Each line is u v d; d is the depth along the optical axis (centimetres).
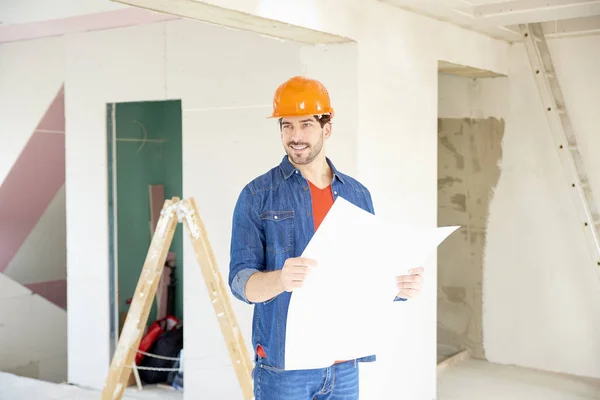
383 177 371
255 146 400
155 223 550
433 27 414
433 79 416
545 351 507
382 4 366
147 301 316
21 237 559
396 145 382
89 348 478
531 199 507
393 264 191
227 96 409
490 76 516
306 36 335
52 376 583
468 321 538
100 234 469
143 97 443
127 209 531
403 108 387
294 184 208
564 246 495
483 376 489
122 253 527
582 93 479
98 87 463
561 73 485
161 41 432
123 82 451
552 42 488
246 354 318
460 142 535
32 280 584
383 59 368
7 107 515
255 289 188
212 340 423
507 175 517
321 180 215
